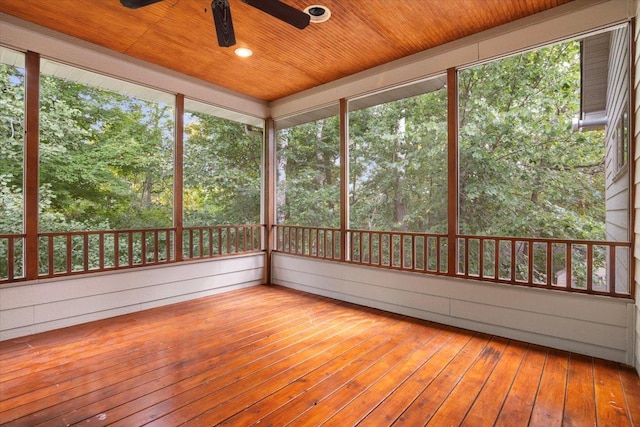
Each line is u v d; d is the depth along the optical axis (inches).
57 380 88.7
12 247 119.6
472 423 71.4
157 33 127.4
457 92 133.9
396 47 138.6
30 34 120.9
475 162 212.5
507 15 115.6
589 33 107.3
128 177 301.4
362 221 255.9
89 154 280.5
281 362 100.3
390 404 78.4
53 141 265.6
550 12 111.9
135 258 298.0
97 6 109.8
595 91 169.2
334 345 113.4
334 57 147.6
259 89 187.9
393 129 250.7
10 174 230.7
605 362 100.3
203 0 105.7
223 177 337.7
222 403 78.4
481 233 209.9
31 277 123.1
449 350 109.4
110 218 289.6
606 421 71.9
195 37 130.0
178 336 121.0
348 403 78.7
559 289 110.7
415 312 144.0
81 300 135.0
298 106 192.4
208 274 179.2
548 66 204.2
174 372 93.6
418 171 235.1
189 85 169.0
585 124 164.4
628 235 100.7
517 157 205.0
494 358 103.3
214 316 144.5
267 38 131.0
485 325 125.3
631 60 99.9
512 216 202.5
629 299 99.0
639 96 92.9
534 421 71.9
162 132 318.7
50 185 262.7
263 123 210.8
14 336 118.8
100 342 115.0
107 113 294.0
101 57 138.5
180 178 167.5
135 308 150.6
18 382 87.4
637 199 94.4
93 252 279.1
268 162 208.4
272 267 208.7
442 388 85.6
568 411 75.5
